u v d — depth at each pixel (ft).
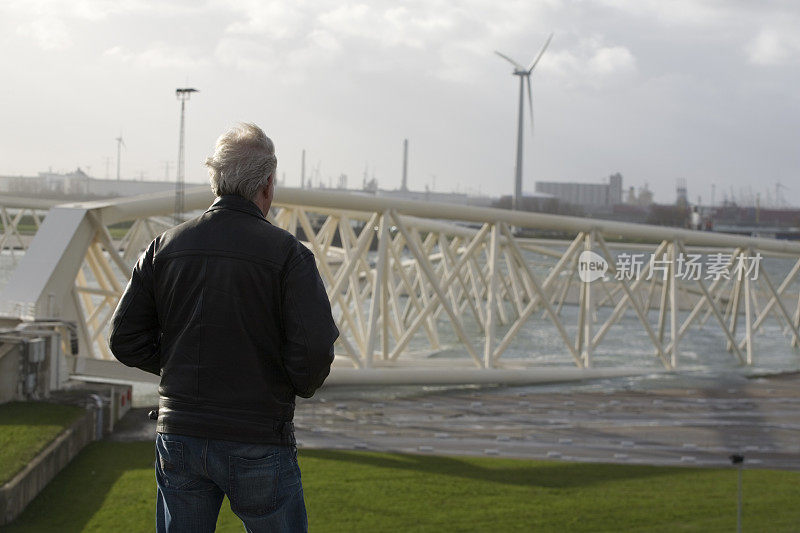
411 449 91.04
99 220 111.96
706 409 116.98
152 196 117.60
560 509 70.74
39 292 103.45
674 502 73.05
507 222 146.30
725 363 180.14
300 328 13.34
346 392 126.62
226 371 13.37
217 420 13.29
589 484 78.69
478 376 134.62
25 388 92.17
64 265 107.55
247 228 13.87
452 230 210.18
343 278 132.98
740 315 313.73
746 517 68.69
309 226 137.69
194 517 13.76
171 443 13.48
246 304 13.43
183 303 13.65
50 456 74.49
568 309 341.21
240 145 14.26
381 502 71.82
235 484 13.37
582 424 106.22
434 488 76.38
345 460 85.56
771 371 158.30
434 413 111.65
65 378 101.35
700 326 261.85
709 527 65.87
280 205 130.41
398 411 112.37
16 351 92.02
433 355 192.03
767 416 112.37
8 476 67.05
